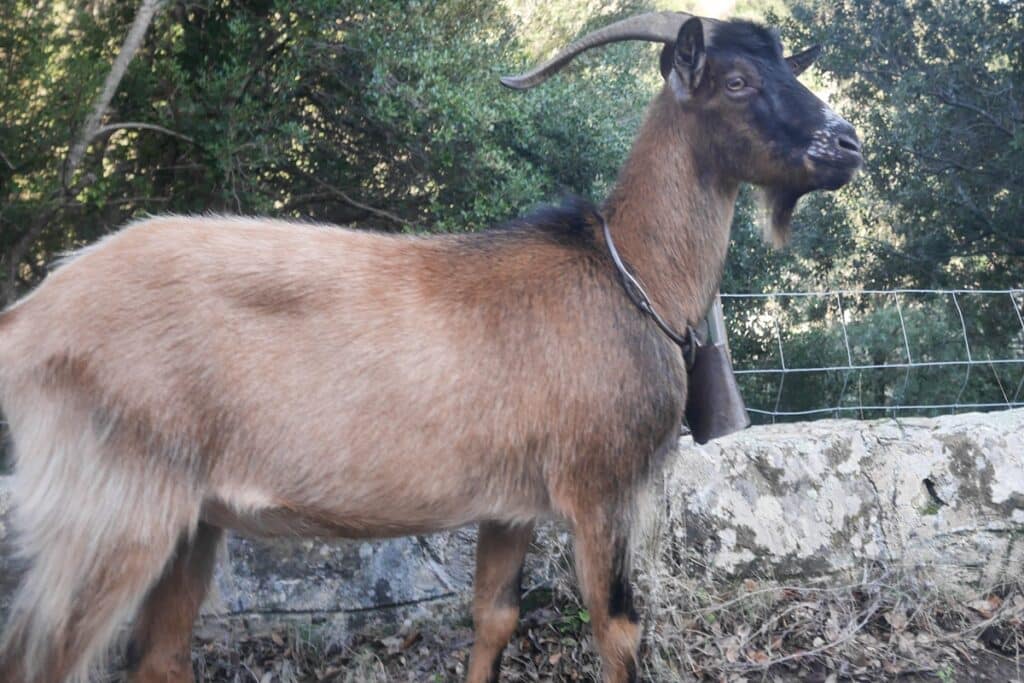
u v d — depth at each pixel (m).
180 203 10.41
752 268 11.87
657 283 3.65
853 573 4.80
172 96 9.80
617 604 3.62
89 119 8.70
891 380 11.80
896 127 12.78
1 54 8.38
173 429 3.21
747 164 3.65
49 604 3.16
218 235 3.36
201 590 3.67
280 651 4.38
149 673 3.60
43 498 3.17
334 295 3.33
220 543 3.73
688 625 4.48
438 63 9.67
